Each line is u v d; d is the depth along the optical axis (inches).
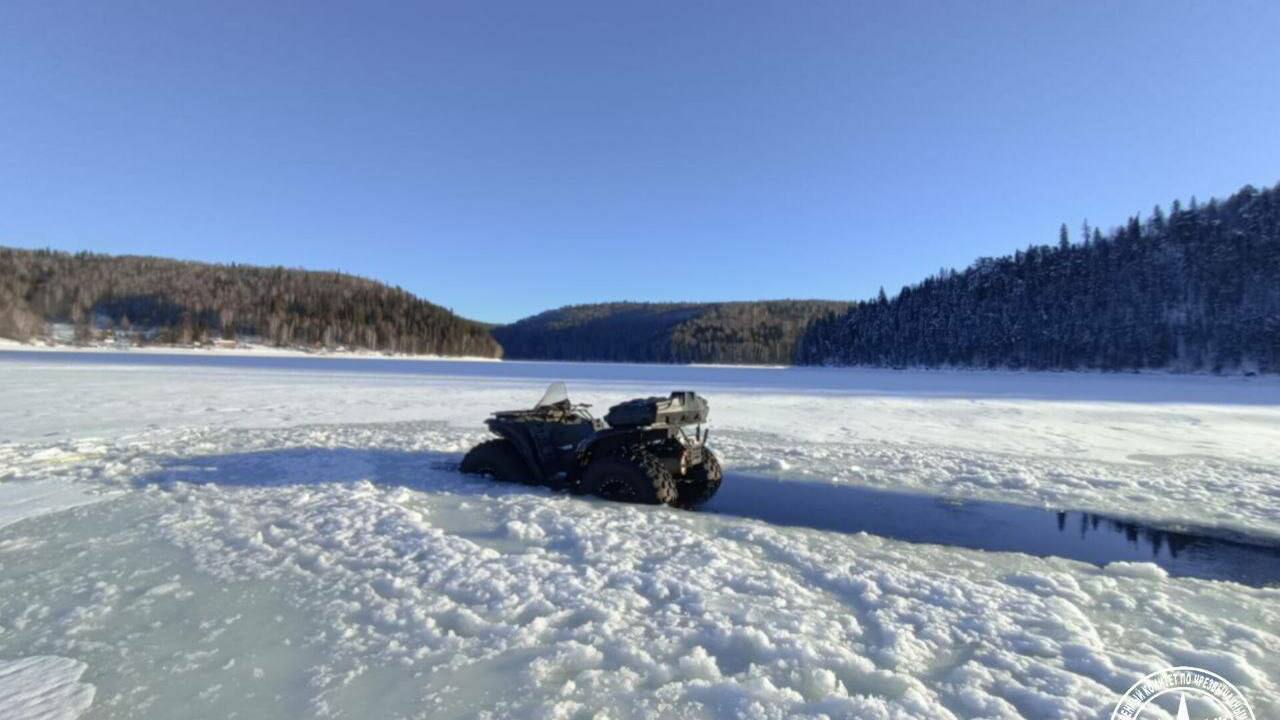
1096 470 325.4
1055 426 549.6
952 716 93.0
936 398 902.4
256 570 154.1
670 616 128.9
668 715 93.9
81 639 118.2
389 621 125.3
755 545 183.9
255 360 2117.4
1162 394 1111.0
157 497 228.2
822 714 93.3
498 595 138.2
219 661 110.0
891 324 3878.0
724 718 93.1
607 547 173.6
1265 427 554.3
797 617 128.7
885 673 106.6
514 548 175.8
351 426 457.1
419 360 3201.3
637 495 229.5
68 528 189.2
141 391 736.3
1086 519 232.2
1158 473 320.2
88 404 584.1
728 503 250.2
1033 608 136.7
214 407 579.8
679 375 1680.6
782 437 448.5
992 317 3422.7
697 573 153.6
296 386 885.8
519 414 279.6
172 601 135.6
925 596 143.0
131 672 106.3
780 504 249.3
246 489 241.8
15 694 98.8
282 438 377.7
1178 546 201.8
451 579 147.3
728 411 651.5
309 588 142.9
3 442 352.8
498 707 95.6
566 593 139.6
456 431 429.4
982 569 168.6
